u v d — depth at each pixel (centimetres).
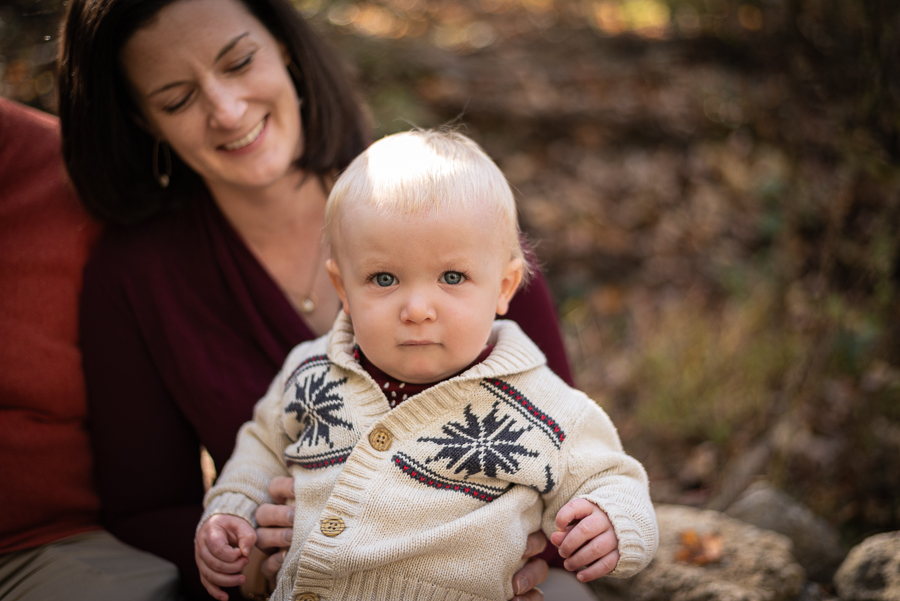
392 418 141
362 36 489
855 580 193
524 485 141
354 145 196
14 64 301
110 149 179
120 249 185
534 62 543
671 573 201
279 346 180
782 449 261
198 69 165
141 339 182
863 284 292
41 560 175
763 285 350
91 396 184
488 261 141
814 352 279
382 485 138
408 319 135
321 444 147
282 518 147
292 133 180
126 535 181
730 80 479
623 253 411
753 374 304
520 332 157
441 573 136
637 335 352
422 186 138
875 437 262
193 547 172
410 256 136
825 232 337
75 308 186
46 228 185
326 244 161
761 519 232
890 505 250
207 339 180
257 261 180
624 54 552
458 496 138
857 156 272
